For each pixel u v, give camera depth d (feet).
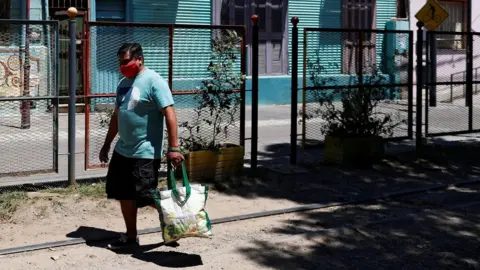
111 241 19.92
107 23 25.39
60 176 27.17
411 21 65.87
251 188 26.66
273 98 59.11
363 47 33.78
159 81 18.24
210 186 26.18
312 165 31.09
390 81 35.63
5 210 21.54
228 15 56.90
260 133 42.55
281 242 20.03
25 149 30.71
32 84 24.02
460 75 67.92
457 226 22.27
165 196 17.66
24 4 48.03
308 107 32.24
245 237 20.58
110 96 25.63
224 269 17.65
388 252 19.35
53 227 20.92
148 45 26.53
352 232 21.18
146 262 18.12
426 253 19.31
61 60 45.68
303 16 60.64
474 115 52.44
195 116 27.58
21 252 18.66
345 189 27.22
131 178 18.48
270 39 59.26
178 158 18.03
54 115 24.40
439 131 43.21
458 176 30.40
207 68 27.35
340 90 32.55
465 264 18.35
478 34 37.91
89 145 28.66
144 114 18.25
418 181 29.07
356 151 31.27
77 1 50.78
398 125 36.86
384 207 24.85
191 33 27.45
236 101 28.12
